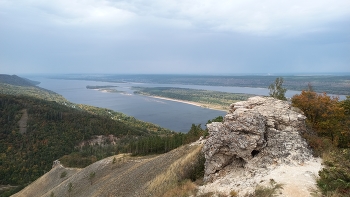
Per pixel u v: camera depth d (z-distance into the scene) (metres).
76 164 101.06
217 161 25.14
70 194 62.06
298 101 33.16
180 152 45.16
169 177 32.22
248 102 31.34
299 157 21.91
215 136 26.28
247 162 23.03
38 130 156.62
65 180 79.56
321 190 16.73
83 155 118.06
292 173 19.66
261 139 23.52
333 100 34.16
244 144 23.23
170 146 78.00
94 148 144.12
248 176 21.48
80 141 159.12
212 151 25.33
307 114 32.16
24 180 114.19
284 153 22.53
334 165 19.41
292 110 28.83
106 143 161.12
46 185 87.56
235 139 24.05
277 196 16.67
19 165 123.75
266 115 27.05
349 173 17.56
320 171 18.42
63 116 180.88
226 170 24.50
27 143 143.50
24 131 153.50
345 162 19.81
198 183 25.48
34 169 123.00
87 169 74.62
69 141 154.38
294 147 23.05
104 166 71.44
